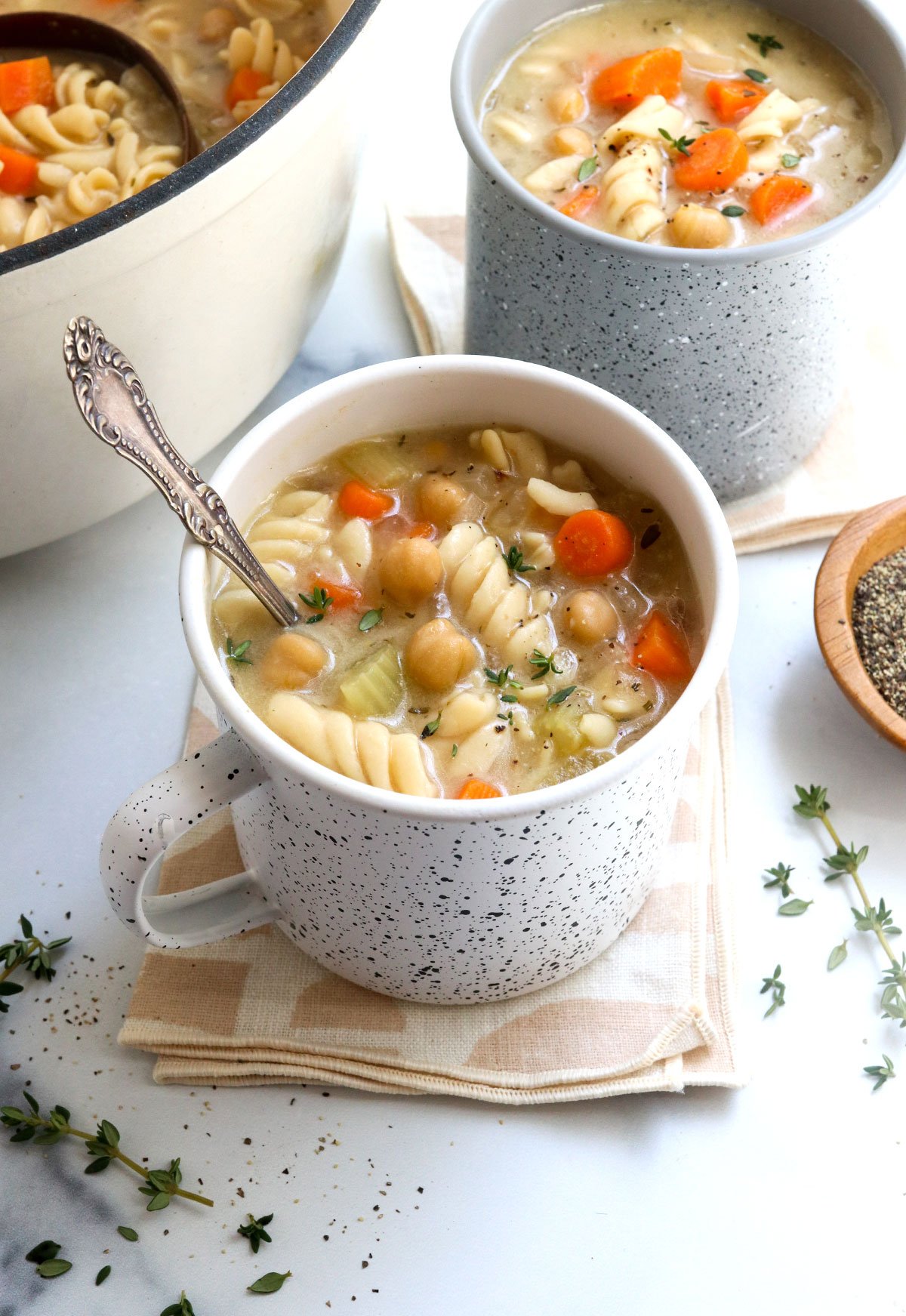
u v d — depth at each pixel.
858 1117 0.43
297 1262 0.41
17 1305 0.41
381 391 0.42
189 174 0.41
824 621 0.46
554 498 0.42
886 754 0.47
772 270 0.44
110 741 0.47
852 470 0.50
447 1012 0.43
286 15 0.52
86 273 0.41
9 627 0.49
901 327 0.53
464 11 0.60
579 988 0.43
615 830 0.38
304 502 0.42
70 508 0.46
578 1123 0.43
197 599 0.38
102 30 0.51
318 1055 0.43
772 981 0.44
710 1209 0.42
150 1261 0.41
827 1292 0.41
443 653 0.40
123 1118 0.43
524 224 0.45
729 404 0.47
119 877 0.38
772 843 0.46
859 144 0.48
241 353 0.47
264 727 0.37
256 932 0.44
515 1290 0.41
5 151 0.49
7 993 0.44
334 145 0.45
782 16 0.50
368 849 0.38
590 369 0.47
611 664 0.41
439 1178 0.42
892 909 0.45
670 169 0.48
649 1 0.51
